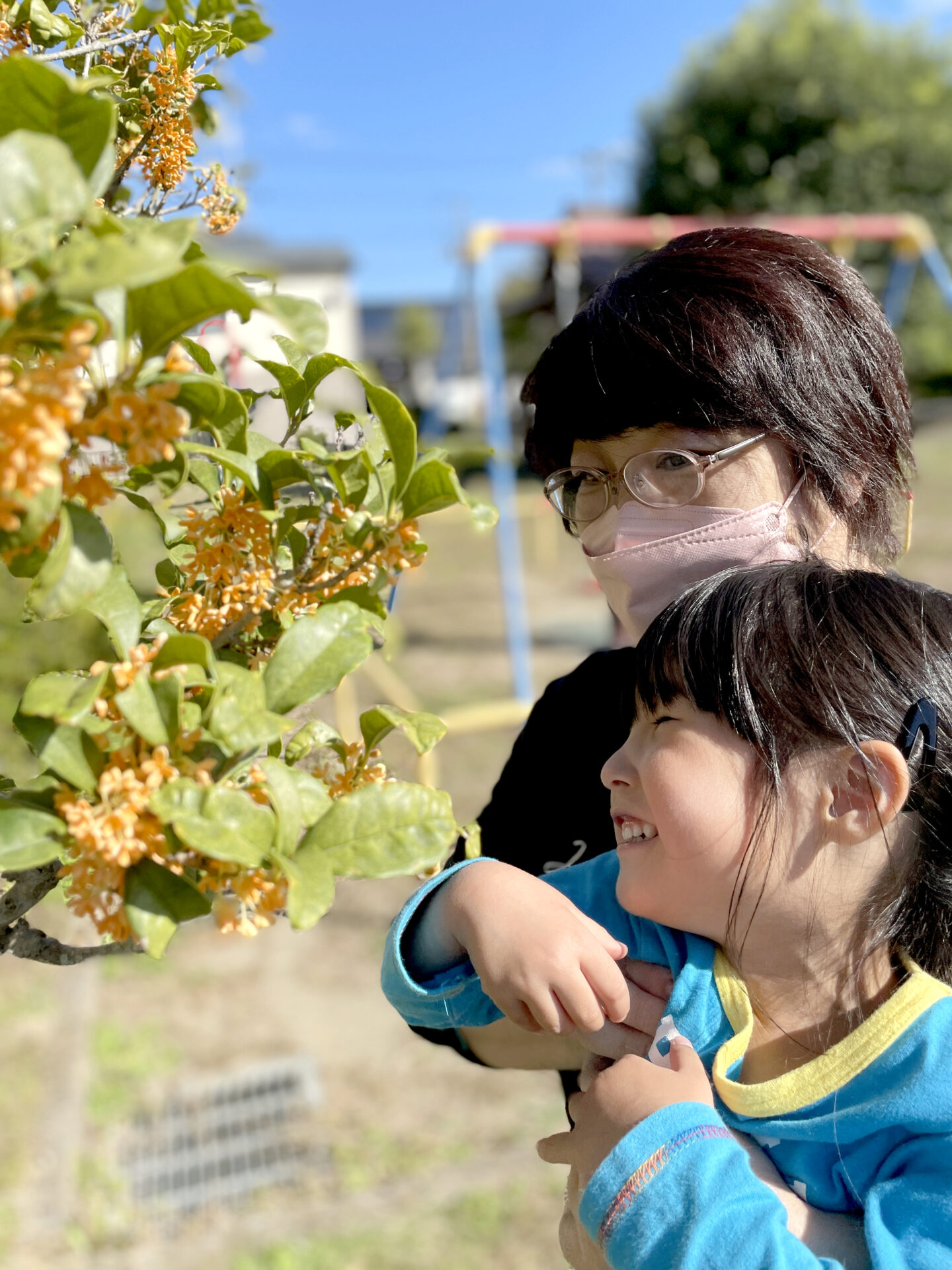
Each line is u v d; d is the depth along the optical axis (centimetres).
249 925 59
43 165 50
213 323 103
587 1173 77
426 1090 344
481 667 800
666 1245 70
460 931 85
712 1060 85
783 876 81
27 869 60
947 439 1673
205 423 65
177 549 80
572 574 1212
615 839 111
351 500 75
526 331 1978
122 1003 397
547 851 115
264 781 62
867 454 94
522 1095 342
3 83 54
